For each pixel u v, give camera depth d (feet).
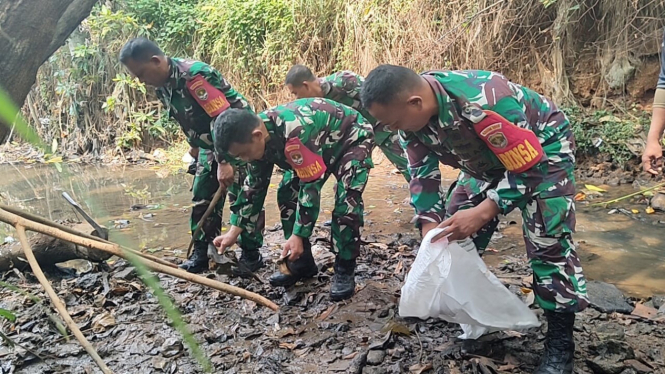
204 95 9.50
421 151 7.39
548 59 20.99
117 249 2.90
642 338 7.57
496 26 21.16
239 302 9.19
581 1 19.92
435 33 22.33
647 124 18.37
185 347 7.72
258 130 8.01
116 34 28.25
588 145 18.67
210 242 10.72
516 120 5.95
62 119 29.12
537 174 5.98
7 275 10.50
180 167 24.11
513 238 12.29
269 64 26.50
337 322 8.38
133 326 8.38
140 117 26.96
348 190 8.98
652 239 11.89
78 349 7.72
